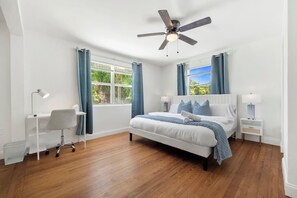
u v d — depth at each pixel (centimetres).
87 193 158
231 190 162
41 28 269
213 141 205
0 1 164
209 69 422
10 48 252
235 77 364
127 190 164
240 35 299
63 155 262
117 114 428
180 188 167
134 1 194
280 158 244
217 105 364
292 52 151
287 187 151
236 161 235
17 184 174
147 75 511
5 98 253
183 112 269
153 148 298
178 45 351
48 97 301
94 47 362
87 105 349
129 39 314
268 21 243
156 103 543
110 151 282
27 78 276
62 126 260
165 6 203
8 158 239
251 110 330
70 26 261
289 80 153
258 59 329
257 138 334
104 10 213
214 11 215
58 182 179
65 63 324
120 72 441
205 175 194
